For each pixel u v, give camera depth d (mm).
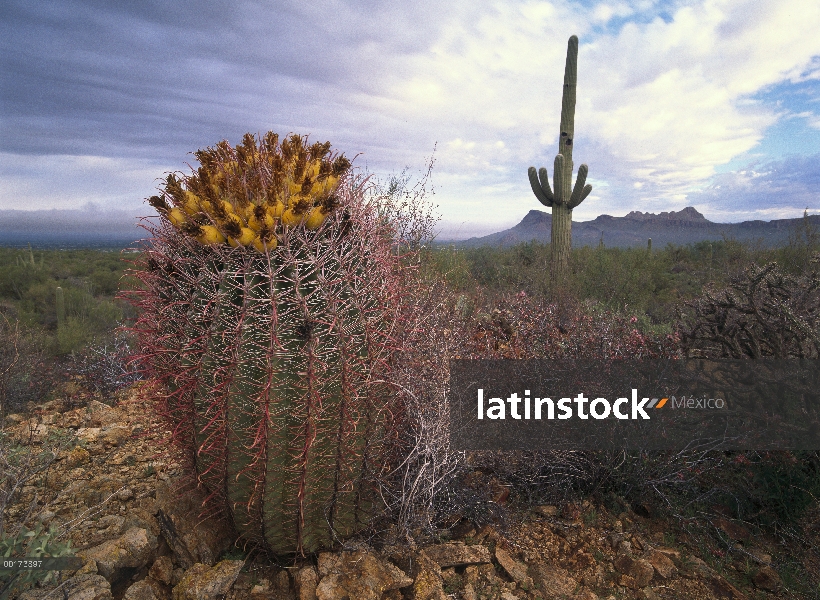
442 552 2588
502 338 4738
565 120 12773
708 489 3340
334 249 2170
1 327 6488
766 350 3633
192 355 2119
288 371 2055
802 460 3170
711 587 2549
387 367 2359
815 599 2494
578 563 2680
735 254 12219
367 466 2369
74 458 3479
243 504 2252
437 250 6906
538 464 3234
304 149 2320
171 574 2395
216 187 2150
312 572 2314
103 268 24609
